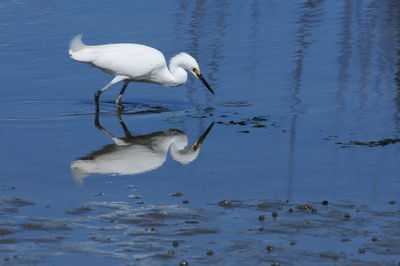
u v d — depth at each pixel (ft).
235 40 71.87
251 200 34.63
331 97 54.80
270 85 58.34
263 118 50.34
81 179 38.06
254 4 88.38
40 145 44.52
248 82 59.21
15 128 48.11
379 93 55.47
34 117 50.83
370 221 31.63
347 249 28.58
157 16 81.05
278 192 35.96
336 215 32.40
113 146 44.55
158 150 43.78
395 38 72.64
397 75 60.34
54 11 82.38
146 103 55.16
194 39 71.87
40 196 35.19
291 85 58.18
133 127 48.93
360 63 64.18
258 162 41.14
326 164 40.55
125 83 54.44
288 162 40.98
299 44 70.64
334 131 47.01
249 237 29.81
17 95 55.77
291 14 83.30
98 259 27.68
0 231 30.22
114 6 85.46
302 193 35.81
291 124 48.75
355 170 39.50
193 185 37.17
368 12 84.23
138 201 34.47
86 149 43.88
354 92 55.98
